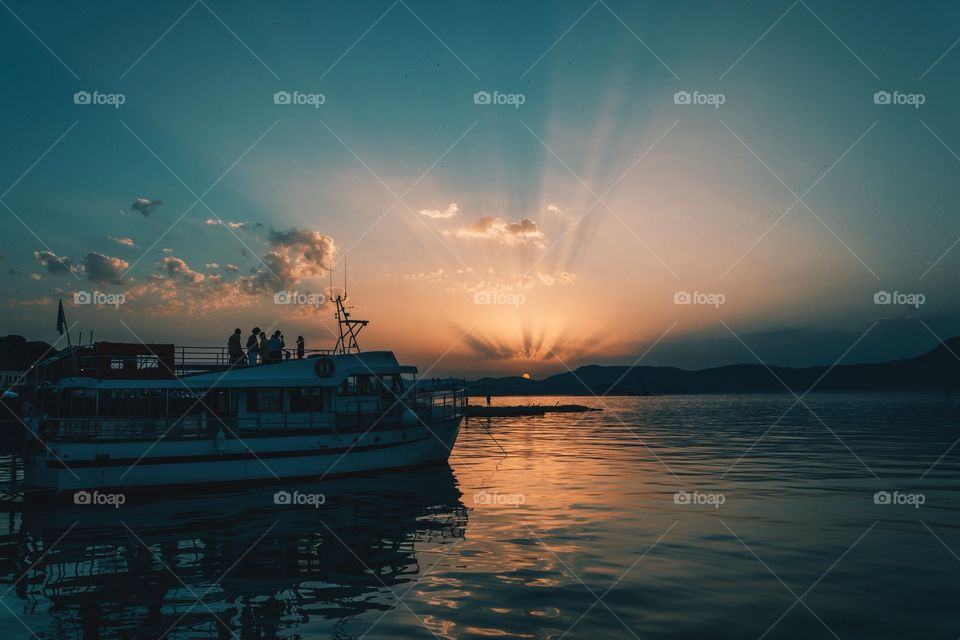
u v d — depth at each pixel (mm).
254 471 25641
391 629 10367
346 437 27531
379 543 16172
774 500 21875
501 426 74688
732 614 10977
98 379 24438
